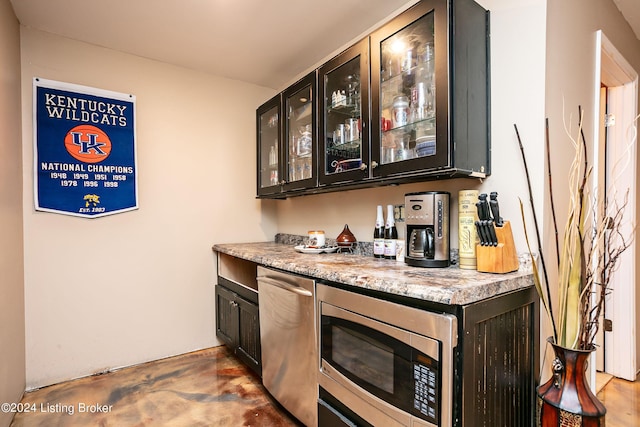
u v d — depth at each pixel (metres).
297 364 1.69
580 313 1.18
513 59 1.41
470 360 1.02
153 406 1.93
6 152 1.79
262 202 3.12
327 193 2.51
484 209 1.30
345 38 2.26
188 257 2.73
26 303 2.08
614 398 1.97
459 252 1.45
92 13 1.97
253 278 2.35
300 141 2.25
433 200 1.46
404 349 1.11
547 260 1.35
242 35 2.22
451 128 1.29
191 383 2.20
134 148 2.47
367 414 1.25
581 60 1.61
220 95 2.89
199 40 2.28
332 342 1.45
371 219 2.12
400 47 1.56
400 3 1.87
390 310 1.16
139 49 2.41
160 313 2.60
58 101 2.19
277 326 1.85
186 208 2.72
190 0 1.85
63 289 2.22
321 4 1.89
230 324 2.55
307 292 1.59
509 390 1.19
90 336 2.32
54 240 2.19
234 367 2.45
